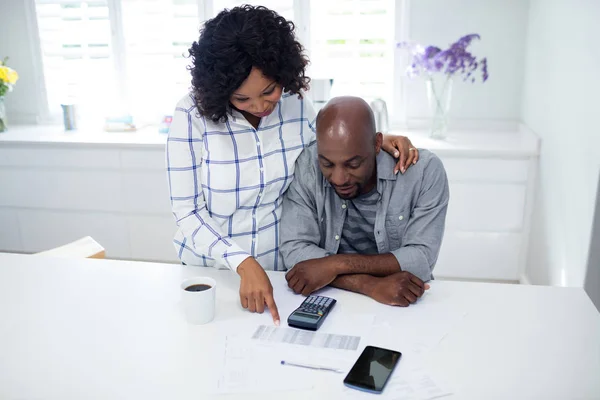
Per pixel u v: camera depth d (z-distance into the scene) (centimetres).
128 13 334
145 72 342
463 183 283
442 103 297
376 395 105
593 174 196
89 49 344
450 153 280
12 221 336
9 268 161
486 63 301
